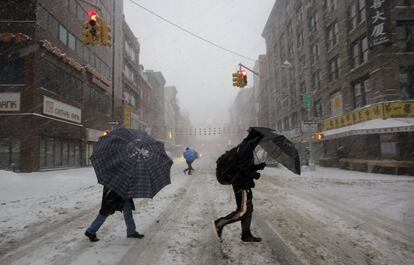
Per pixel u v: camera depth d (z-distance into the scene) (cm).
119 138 486
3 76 2084
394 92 2122
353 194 1061
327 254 455
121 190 453
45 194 1084
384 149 2181
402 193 1082
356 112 2430
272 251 466
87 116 2945
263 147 495
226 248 479
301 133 3688
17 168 2052
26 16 2108
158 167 487
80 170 2384
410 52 2148
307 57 3769
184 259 431
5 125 2055
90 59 3059
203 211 762
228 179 482
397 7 2161
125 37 4488
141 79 5578
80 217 710
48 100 2250
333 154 2916
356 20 2530
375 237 543
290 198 976
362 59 2483
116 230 584
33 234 562
